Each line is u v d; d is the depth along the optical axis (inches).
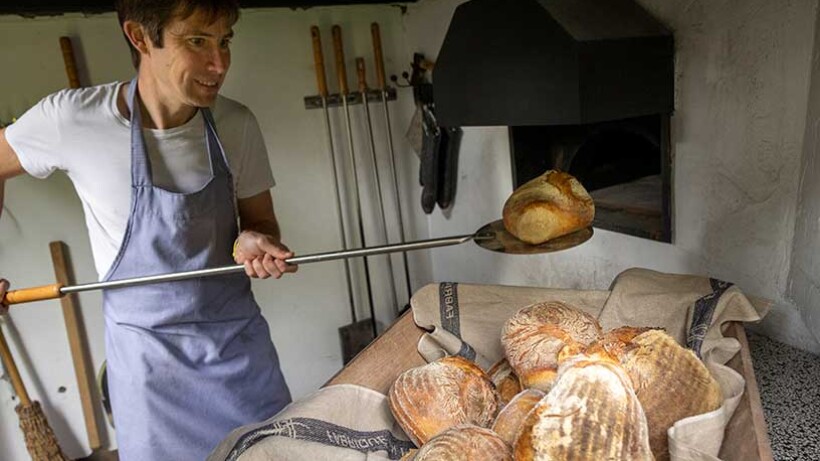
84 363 61.2
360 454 21.4
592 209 29.3
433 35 62.4
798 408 25.8
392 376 27.0
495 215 59.6
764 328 34.1
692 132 36.5
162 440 38.4
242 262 35.5
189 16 28.5
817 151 27.3
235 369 40.1
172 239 36.3
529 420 17.5
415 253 74.8
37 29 53.6
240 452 20.4
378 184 68.7
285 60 63.7
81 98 34.6
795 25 29.4
